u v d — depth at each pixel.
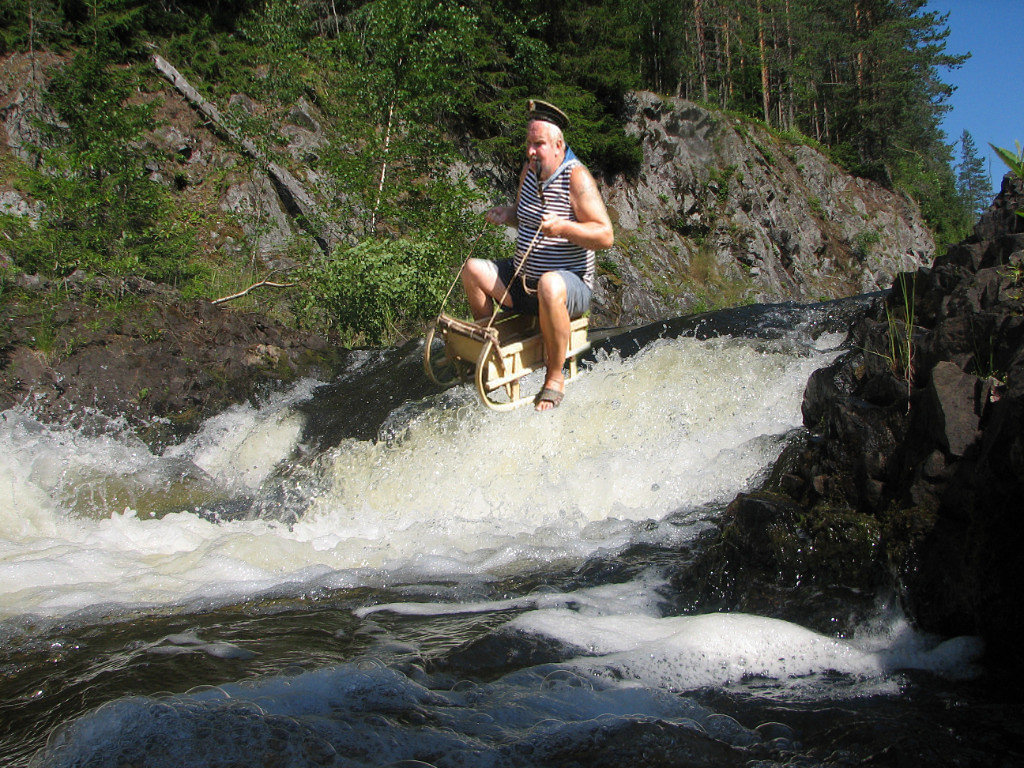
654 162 31.77
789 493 4.92
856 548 4.21
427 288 14.53
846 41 49.97
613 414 7.50
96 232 12.79
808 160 38.97
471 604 4.88
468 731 3.19
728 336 8.89
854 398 4.76
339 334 14.39
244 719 3.24
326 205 17.36
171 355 10.49
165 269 13.85
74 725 3.29
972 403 3.96
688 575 4.86
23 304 10.70
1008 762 2.88
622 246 27.98
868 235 37.50
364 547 6.25
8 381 9.30
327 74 19.98
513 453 7.50
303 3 23.11
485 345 4.09
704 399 7.36
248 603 5.14
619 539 5.77
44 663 4.25
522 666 3.86
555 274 4.17
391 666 3.86
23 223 12.38
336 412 9.70
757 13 46.44
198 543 6.96
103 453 8.96
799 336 8.64
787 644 3.89
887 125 50.00
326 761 2.94
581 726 3.20
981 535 3.65
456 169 24.95
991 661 3.59
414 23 17.88
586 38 31.39
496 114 26.97
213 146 19.84
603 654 3.97
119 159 14.90
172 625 4.76
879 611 4.01
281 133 20.02
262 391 10.65
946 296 4.72
